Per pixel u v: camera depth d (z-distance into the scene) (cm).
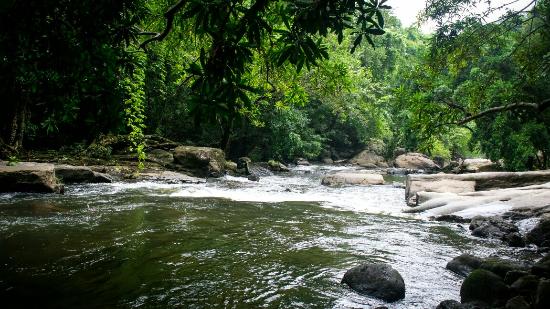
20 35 272
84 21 283
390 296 435
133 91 1047
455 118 752
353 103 2562
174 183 1344
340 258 575
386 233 746
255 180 1673
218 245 612
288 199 1137
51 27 277
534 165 1775
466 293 426
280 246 625
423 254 613
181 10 490
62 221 708
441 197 1027
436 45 784
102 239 609
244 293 438
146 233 657
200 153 1600
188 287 448
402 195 1316
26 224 676
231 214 855
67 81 304
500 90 1147
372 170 2650
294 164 2712
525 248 664
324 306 412
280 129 2367
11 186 948
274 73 793
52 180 1012
